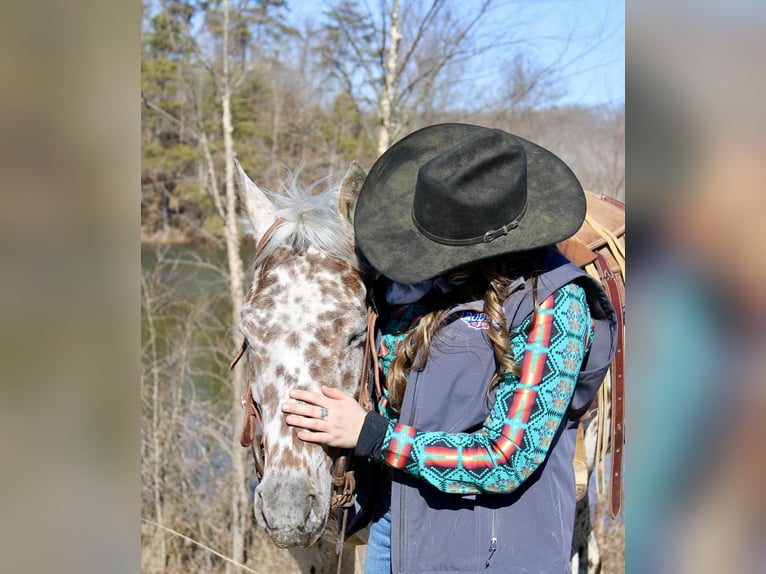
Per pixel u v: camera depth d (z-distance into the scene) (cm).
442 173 154
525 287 154
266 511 158
